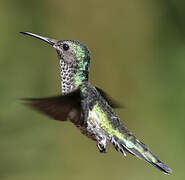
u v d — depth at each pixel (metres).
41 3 14.03
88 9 13.91
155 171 12.43
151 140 13.09
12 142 12.09
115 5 13.91
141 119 13.37
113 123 7.19
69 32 13.94
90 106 7.14
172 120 13.16
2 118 12.16
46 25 14.03
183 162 12.66
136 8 14.00
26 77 13.45
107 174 12.51
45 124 12.34
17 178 11.98
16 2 14.05
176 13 13.94
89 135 7.10
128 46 13.91
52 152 12.34
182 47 13.84
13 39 13.82
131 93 13.67
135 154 7.13
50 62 13.75
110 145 7.18
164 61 13.87
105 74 13.75
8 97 12.85
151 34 14.05
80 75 7.33
